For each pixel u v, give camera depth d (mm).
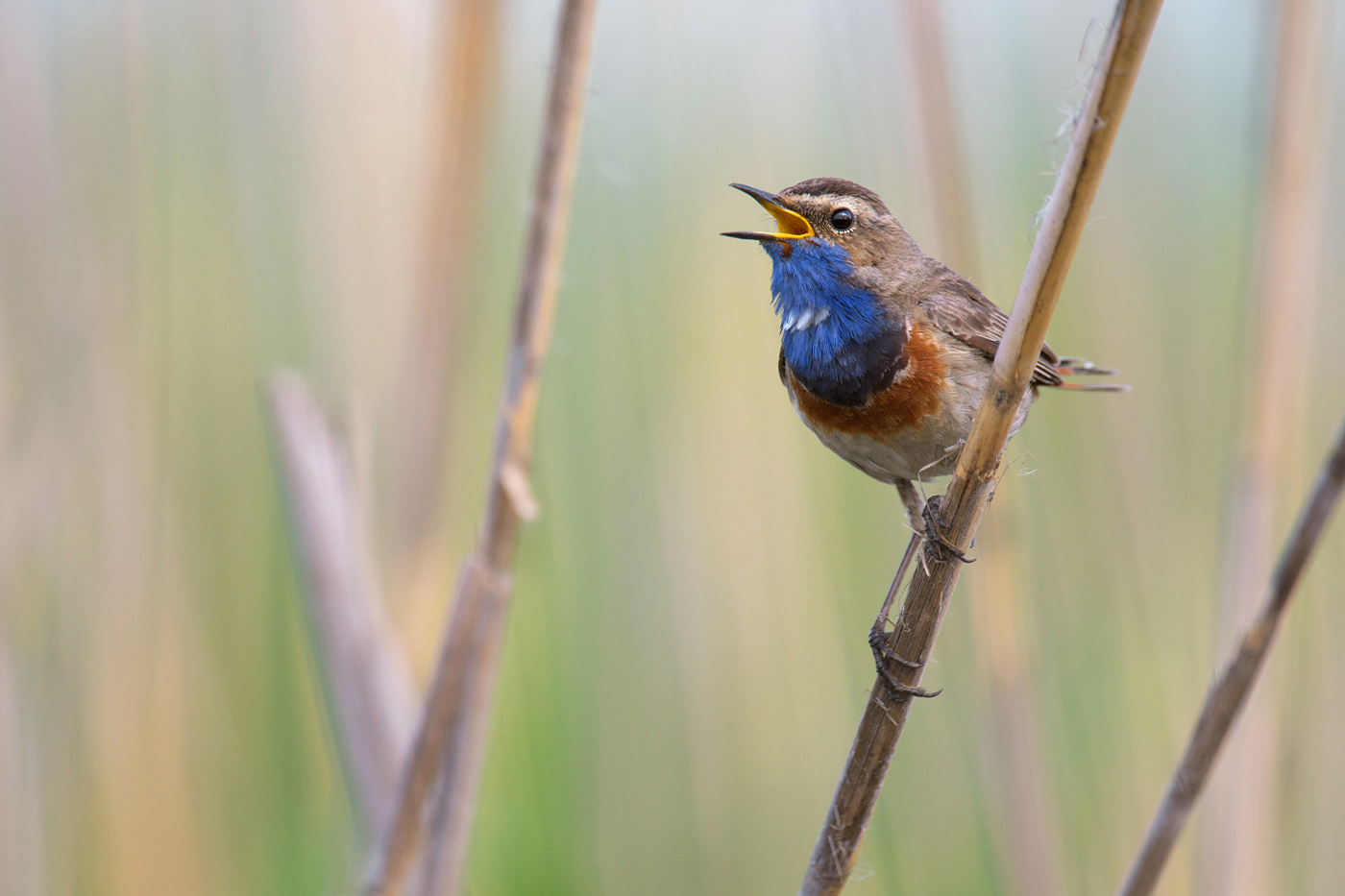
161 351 5160
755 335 5191
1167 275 5191
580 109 5047
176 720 5152
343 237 5191
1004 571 5109
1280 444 5102
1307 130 5102
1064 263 4996
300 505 5105
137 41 5164
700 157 5188
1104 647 5160
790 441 5184
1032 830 5105
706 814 5160
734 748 5164
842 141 5180
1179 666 5164
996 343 5074
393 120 5199
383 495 5156
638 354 5176
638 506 5168
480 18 5109
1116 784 5152
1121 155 5199
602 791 5152
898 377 5070
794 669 5168
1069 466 5172
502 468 5059
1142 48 4980
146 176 5160
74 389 5145
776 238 5086
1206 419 5184
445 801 5062
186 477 5160
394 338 5188
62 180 5148
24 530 5129
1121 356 5180
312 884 5145
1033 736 5105
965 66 5184
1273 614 5031
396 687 5098
